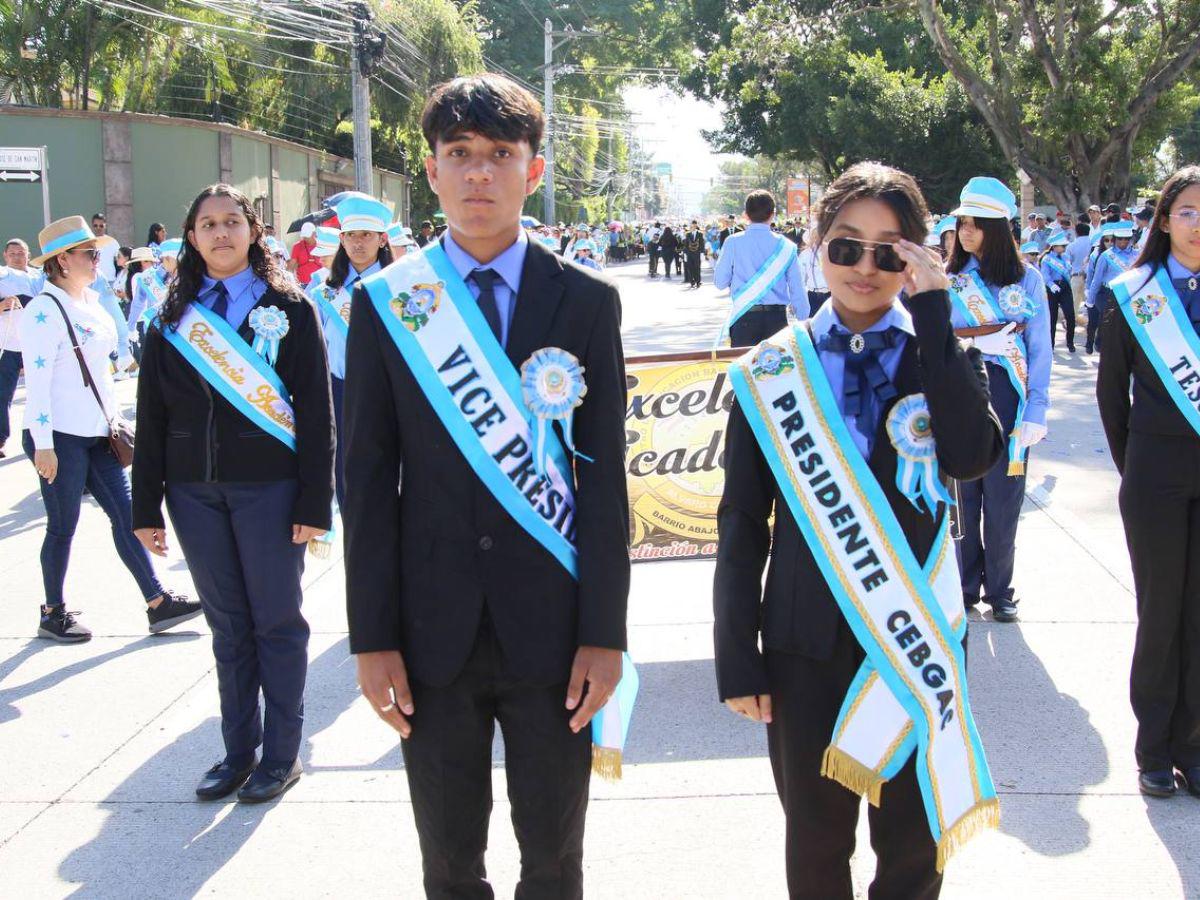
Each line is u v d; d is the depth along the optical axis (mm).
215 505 3832
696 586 5992
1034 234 18703
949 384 2338
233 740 3996
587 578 2381
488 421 2383
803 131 39656
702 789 3881
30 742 4395
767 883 3338
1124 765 3969
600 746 2520
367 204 5664
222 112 27359
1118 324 3742
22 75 24031
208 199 3785
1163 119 28469
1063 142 25750
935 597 2455
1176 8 25578
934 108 36000
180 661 5207
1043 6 27141
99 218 16438
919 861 2498
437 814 2461
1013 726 4285
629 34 52500
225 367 3768
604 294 2434
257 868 3498
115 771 4152
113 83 25672
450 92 2369
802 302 8461
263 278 3875
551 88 45000
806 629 2461
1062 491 7840
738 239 8617
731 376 2549
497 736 4430
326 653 5258
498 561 2383
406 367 2395
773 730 2574
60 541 5410
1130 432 3744
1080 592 5695
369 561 2377
